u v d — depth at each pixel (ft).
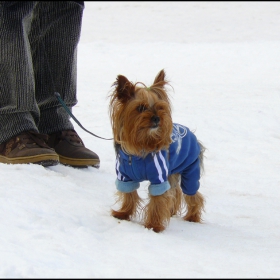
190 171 25.23
